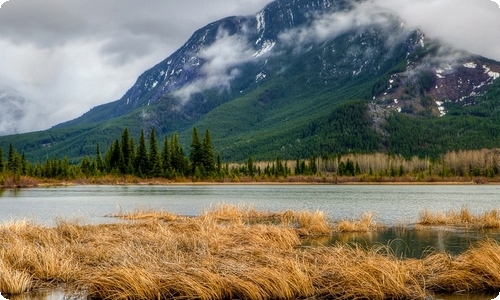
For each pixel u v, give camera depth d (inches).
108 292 526.9
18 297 533.3
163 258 624.7
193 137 4677.7
